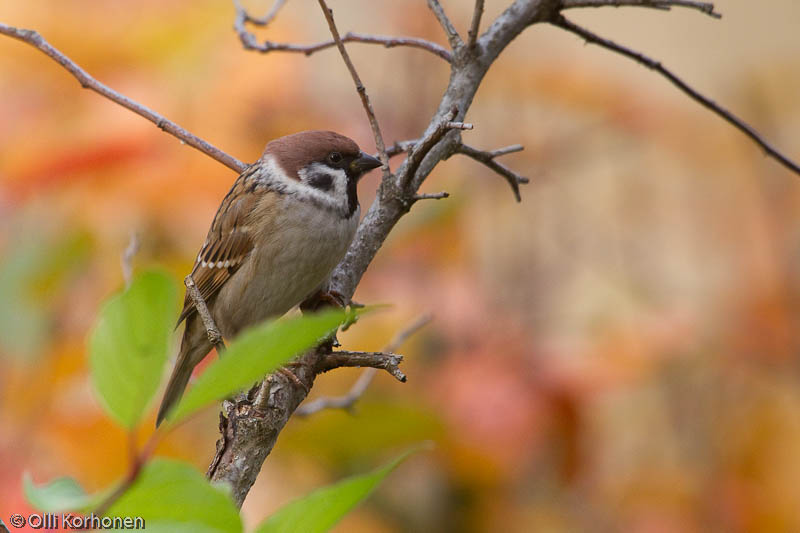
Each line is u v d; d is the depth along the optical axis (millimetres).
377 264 6332
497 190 7359
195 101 5988
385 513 6203
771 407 6312
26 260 5531
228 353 1701
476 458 5688
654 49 10680
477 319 6121
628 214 7688
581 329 6496
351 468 6133
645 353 6023
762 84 8117
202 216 5871
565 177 7742
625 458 6359
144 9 5961
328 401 5383
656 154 7828
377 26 7520
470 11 8227
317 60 7242
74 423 5340
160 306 1638
